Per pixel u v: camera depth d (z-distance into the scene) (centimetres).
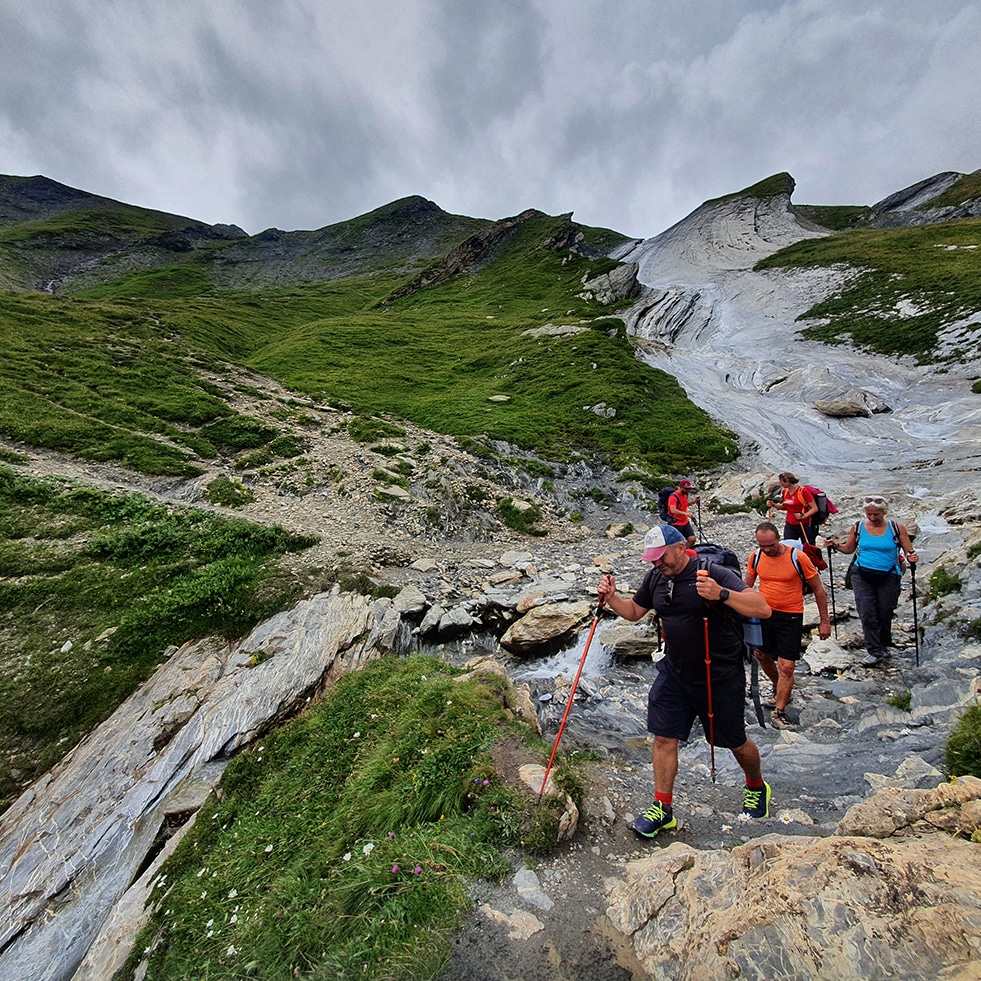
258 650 1001
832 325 4662
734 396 3519
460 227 16725
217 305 6750
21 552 1289
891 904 267
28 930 570
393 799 513
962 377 3145
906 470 2138
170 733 822
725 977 279
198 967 399
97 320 3966
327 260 15412
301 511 1766
